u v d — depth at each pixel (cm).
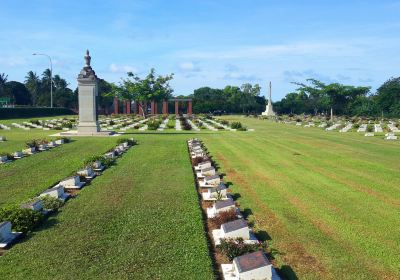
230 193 1447
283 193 1451
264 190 1495
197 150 2469
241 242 907
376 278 787
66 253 880
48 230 1026
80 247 913
